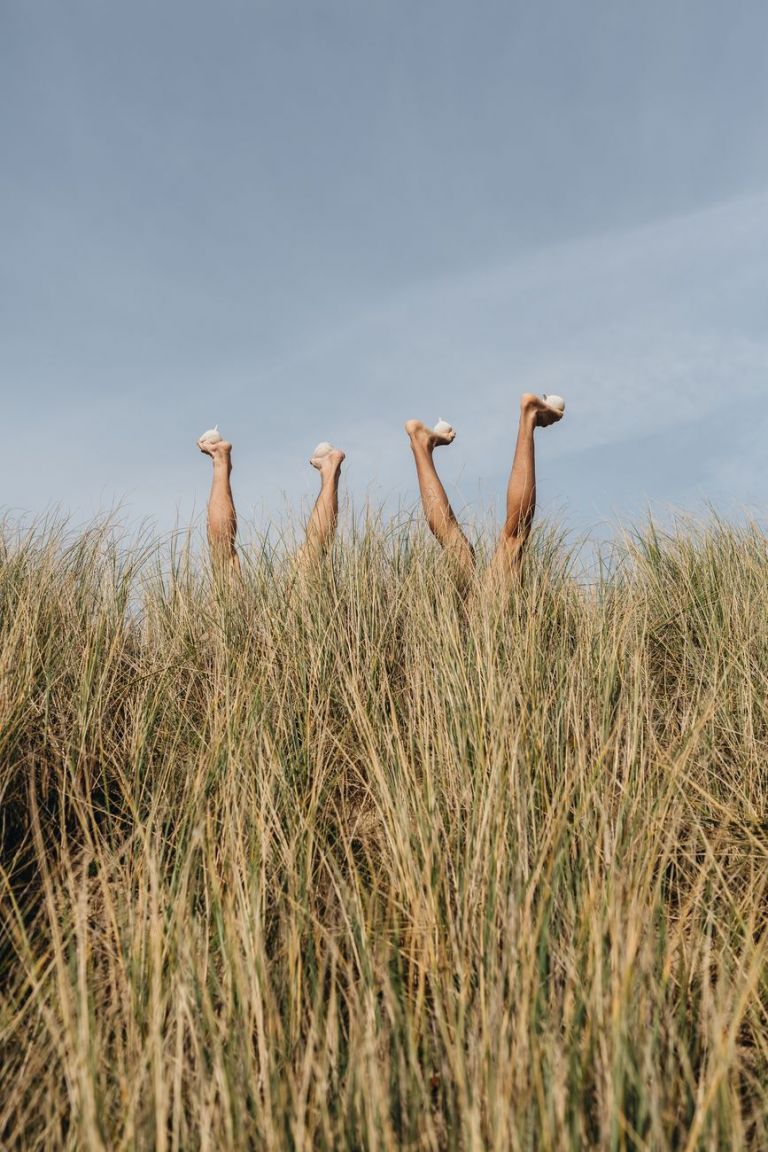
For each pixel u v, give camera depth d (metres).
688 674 3.26
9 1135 1.46
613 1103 1.28
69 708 2.87
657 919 1.82
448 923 1.79
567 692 2.67
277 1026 1.54
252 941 1.67
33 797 2.20
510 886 1.80
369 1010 1.49
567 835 2.00
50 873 2.17
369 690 2.89
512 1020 1.46
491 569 3.49
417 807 2.14
